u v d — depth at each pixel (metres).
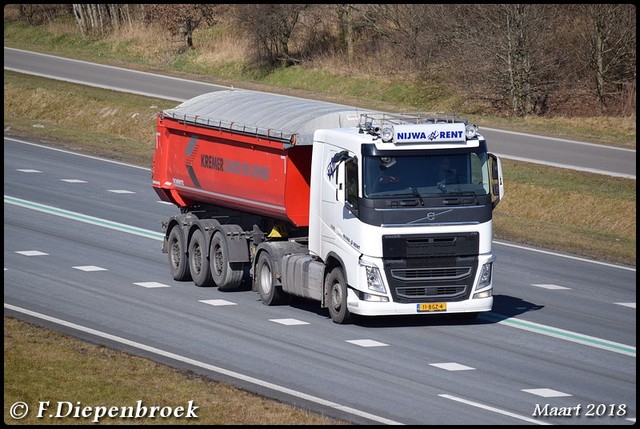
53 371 36.22
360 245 44.72
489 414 33.34
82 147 104.50
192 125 56.44
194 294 52.50
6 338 40.94
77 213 74.31
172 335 43.53
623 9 132.25
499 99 136.12
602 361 41.66
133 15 192.62
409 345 42.94
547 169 91.00
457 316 48.59
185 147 57.50
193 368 38.34
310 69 158.38
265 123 50.84
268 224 52.91
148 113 118.44
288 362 39.50
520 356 41.88
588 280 59.09
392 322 47.44
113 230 69.12
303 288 48.16
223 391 34.38
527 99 133.25
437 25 144.62
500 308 51.38
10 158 96.44
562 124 120.50
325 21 168.25
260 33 163.00
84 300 49.91
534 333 46.19
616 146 105.81
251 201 52.03
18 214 72.94
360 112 49.53
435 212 45.00
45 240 65.06
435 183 45.25
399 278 44.81
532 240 70.69
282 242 50.91
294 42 167.75
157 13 183.38
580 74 136.50
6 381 34.69
